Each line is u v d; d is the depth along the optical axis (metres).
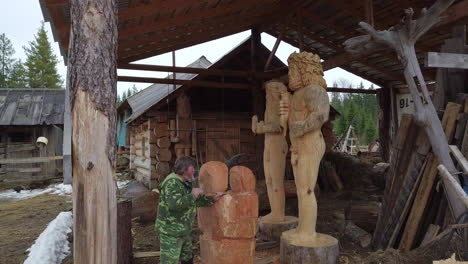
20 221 7.25
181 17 5.77
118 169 15.99
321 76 4.02
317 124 3.74
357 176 9.66
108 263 2.71
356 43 4.57
